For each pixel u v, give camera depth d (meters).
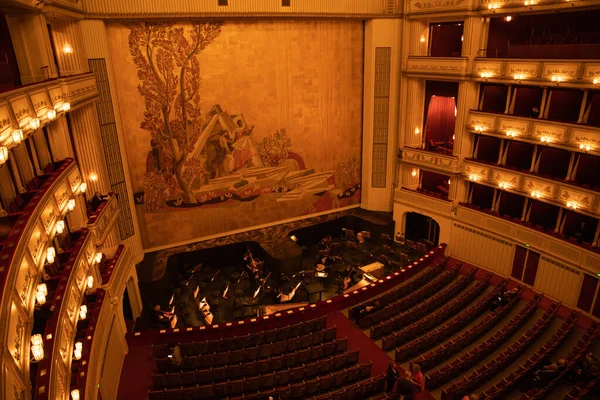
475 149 20.62
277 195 22.55
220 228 21.62
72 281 9.95
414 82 21.52
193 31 18.69
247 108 20.66
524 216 18.95
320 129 22.75
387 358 14.77
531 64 17.22
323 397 12.12
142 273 18.45
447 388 12.55
